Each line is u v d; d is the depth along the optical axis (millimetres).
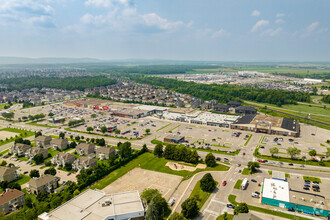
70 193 162125
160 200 143000
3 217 138125
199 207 148000
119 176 192375
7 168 187750
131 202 138625
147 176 192000
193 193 165375
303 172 194625
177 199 158625
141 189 171500
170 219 126062
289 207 144375
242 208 136000
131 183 180750
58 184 182250
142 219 131125
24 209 149250
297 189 167375
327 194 159375
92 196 145000
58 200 147750
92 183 182125
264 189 157500
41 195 161125
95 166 198625
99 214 126375
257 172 195250
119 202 138375
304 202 145875
